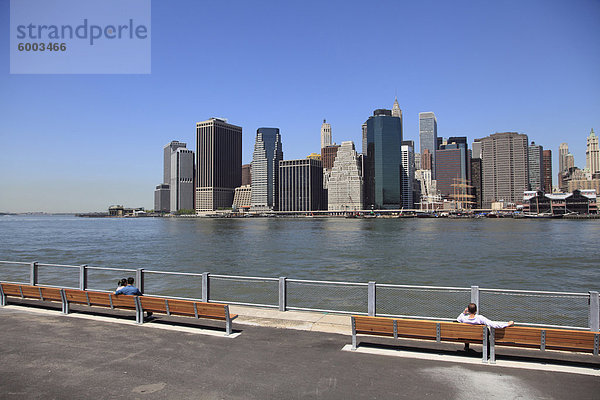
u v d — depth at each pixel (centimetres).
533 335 995
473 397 840
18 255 7650
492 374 956
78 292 1495
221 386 902
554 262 6369
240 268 5719
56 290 1541
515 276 4969
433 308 2547
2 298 1675
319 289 3170
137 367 1012
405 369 991
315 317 1470
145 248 9094
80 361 1052
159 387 897
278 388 890
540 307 2645
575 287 4228
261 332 1296
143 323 1404
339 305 2642
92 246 9719
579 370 973
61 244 10356
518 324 1180
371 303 1359
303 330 1314
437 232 16000
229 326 1259
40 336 1262
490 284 4409
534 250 8362
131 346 1168
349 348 1141
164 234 15300
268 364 1027
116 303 1432
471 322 1089
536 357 1059
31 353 1111
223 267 5844
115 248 9112
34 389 886
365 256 7275
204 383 917
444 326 1048
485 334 1023
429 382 915
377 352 1109
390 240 11488
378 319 1093
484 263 6250
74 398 844
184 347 1158
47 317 1486
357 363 1032
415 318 1330
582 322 2250
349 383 912
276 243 10506
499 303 2741
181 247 9350
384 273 5212
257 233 15788
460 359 1052
